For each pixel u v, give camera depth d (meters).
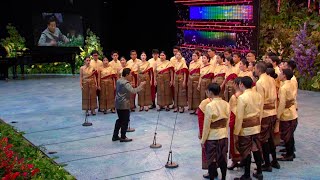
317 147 7.07
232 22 15.13
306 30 13.88
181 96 9.88
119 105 7.40
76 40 18.73
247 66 7.86
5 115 9.94
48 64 18.44
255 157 5.54
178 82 9.88
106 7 19.77
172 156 6.67
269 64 6.08
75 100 11.88
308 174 5.80
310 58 13.39
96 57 9.99
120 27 20.31
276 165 6.05
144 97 10.22
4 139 5.45
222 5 15.45
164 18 20.08
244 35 14.73
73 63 17.62
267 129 5.79
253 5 14.30
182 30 17.75
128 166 6.27
